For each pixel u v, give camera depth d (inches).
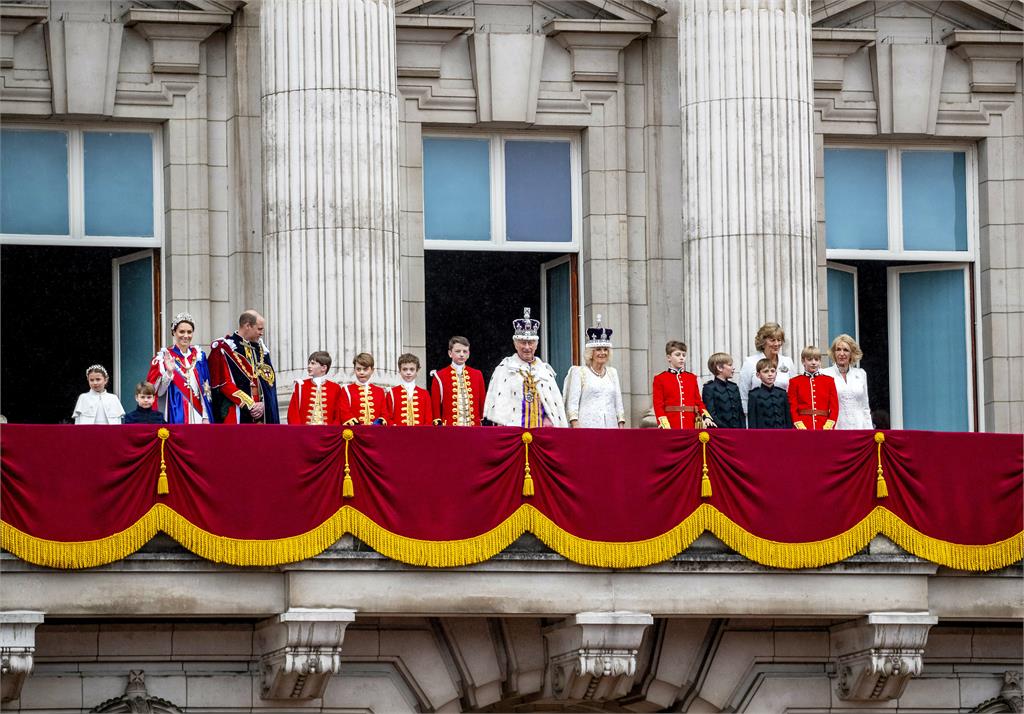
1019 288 5305.1
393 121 4795.8
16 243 4931.1
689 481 4259.4
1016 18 5310.0
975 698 4611.2
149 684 4242.1
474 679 4365.2
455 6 5083.7
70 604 4045.3
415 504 4151.1
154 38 4938.5
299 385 4419.3
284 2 4753.9
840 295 5315.0
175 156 4948.3
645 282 5123.0
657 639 4456.2
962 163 5334.6
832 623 4507.9
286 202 4729.3
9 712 4170.8
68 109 4896.7
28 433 4042.8
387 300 4741.6
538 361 4453.7
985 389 5310.0
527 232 5147.6
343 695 4323.3
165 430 4084.6
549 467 4212.6
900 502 4343.0
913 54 5275.6
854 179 5315.0
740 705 4500.5
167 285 4948.3
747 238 4891.7
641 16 5132.9
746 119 4906.5
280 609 4128.9
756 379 4542.3
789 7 4948.3
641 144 5152.6
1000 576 4421.8
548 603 4207.7
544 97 5118.1
